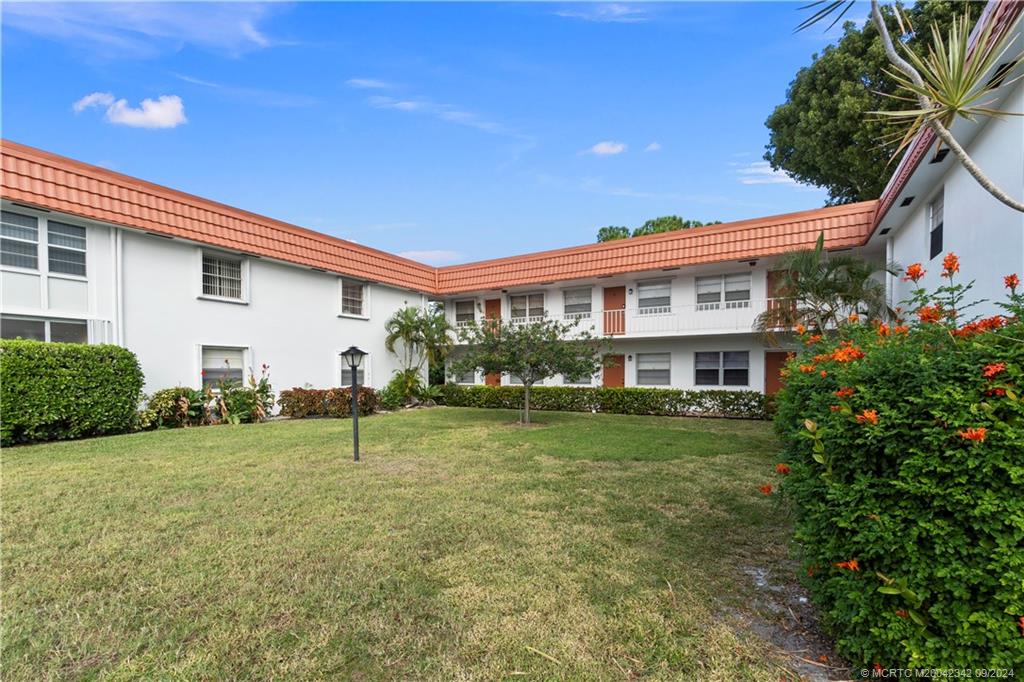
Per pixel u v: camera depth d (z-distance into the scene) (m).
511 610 2.83
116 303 10.32
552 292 18.75
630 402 15.16
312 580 3.22
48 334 9.37
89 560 3.52
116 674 2.24
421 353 18.94
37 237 9.25
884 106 14.73
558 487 5.57
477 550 3.72
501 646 2.46
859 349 2.69
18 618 2.72
